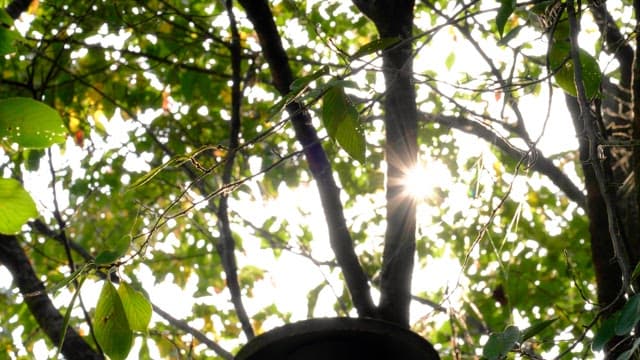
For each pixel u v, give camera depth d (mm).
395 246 4441
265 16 5172
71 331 5246
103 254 2555
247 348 3357
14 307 7773
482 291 8125
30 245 7090
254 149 7945
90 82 7852
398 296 4391
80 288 2504
